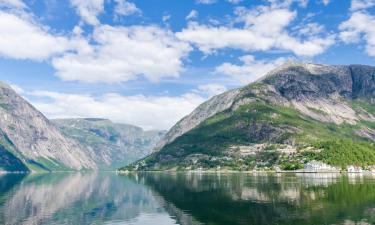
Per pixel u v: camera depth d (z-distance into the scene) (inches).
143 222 4419.3
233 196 6717.5
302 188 7844.5
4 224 4217.5
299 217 4384.8
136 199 6697.8
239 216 4596.5
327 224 3959.2
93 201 6417.3
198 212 5049.2
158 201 6333.7
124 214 4963.1
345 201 5590.6
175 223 4328.3
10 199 6702.8
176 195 7303.2
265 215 4586.6
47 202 6264.8
